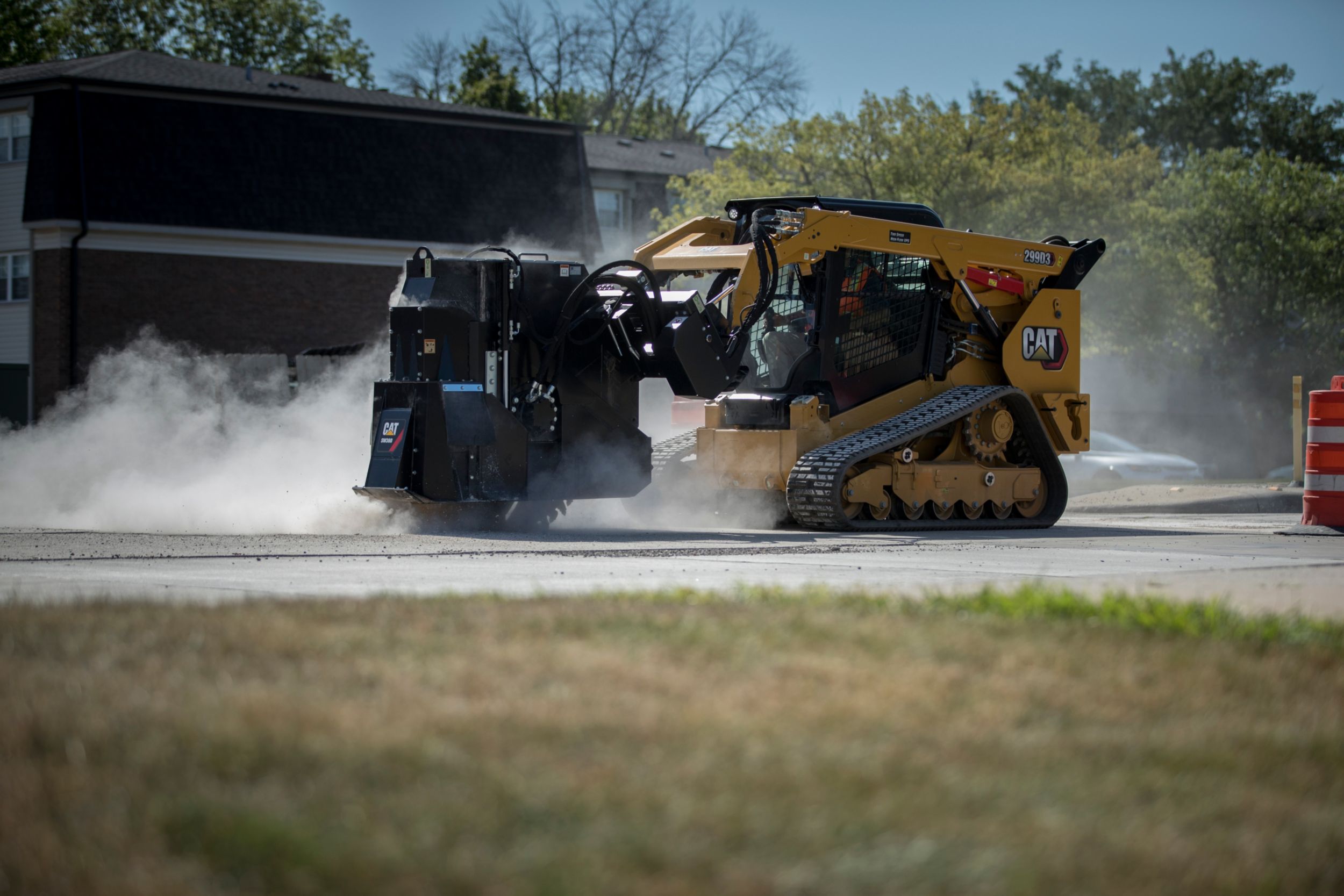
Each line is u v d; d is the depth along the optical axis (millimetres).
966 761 4305
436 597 7750
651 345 16547
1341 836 3857
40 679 5031
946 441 18672
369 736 4285
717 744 4352
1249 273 48969
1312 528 16531
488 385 15773
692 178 49406
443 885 3264
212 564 10805
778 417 17672
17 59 62844
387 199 39750
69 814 3664
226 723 4391
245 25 74500
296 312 38875
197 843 3484
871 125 46000
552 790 3861
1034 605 7699
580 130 43125
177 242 37375
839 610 7297
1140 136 87750
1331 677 5980
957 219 44062
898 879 3381
